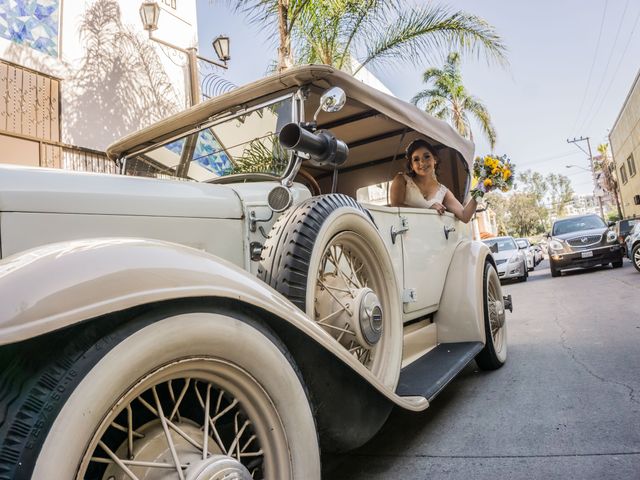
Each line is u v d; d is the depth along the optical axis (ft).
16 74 23.65
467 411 10.91
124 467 4.08
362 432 6.71
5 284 3.66
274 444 4.96
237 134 9.50
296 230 6.70
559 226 49.44
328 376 6.03
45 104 24.75
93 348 3.79
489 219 163.84
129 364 3.87
